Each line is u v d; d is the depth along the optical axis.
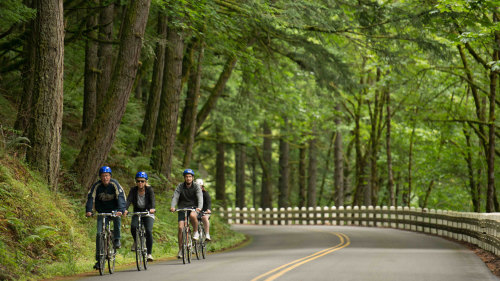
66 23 30.66
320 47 35.41
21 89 30.88
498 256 21.12
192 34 30.53
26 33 27.14
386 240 33.31
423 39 32.62
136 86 38.91
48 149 21.52
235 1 26.67
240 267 17.41
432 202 67.25
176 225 28.41
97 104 31.06
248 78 39.84
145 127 33.09
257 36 34.09
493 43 32.69
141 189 17.52
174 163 36.66
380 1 37.06
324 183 86.06
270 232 44.69
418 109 48.09
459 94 48.00
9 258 14.95
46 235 18.00
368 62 46.88
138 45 23.95
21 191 18.95
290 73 41.56
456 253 23.44
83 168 23.98
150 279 14.48
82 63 34.72
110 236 16.25
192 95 42.03
